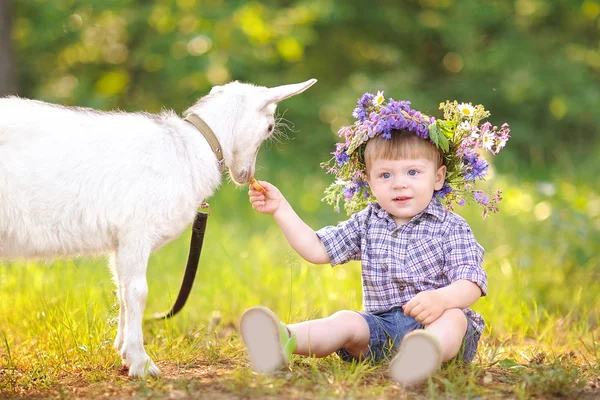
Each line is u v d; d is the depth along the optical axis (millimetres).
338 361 4578
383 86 16469
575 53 18031
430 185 4590
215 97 4715
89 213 4250
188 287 5215
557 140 18094
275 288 6984
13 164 4113
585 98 17250
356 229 4746
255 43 15695
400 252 4566
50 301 6121
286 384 4055
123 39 16297
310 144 16359
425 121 4602
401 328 4457
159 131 4457
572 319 6633
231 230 9531
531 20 18266
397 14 17672
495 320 6176
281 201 4840
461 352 4469
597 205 9039
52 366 4805
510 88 17188
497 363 4844
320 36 17891
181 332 6016
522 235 8508
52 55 16359
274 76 16781
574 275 7555
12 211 4125
